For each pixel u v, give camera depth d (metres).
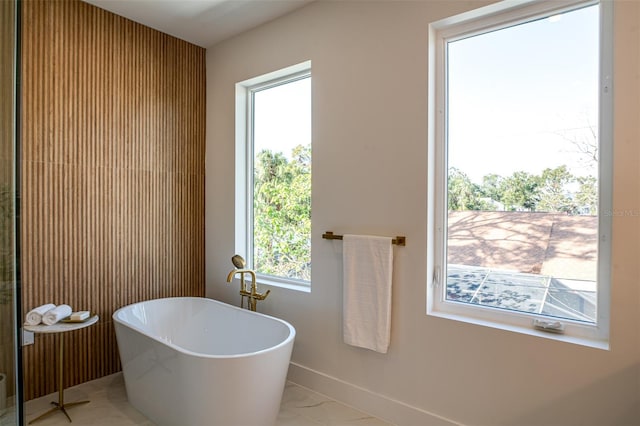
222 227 3.29
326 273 2.54
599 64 1.70
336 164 2.48
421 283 2.12
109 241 2.83
